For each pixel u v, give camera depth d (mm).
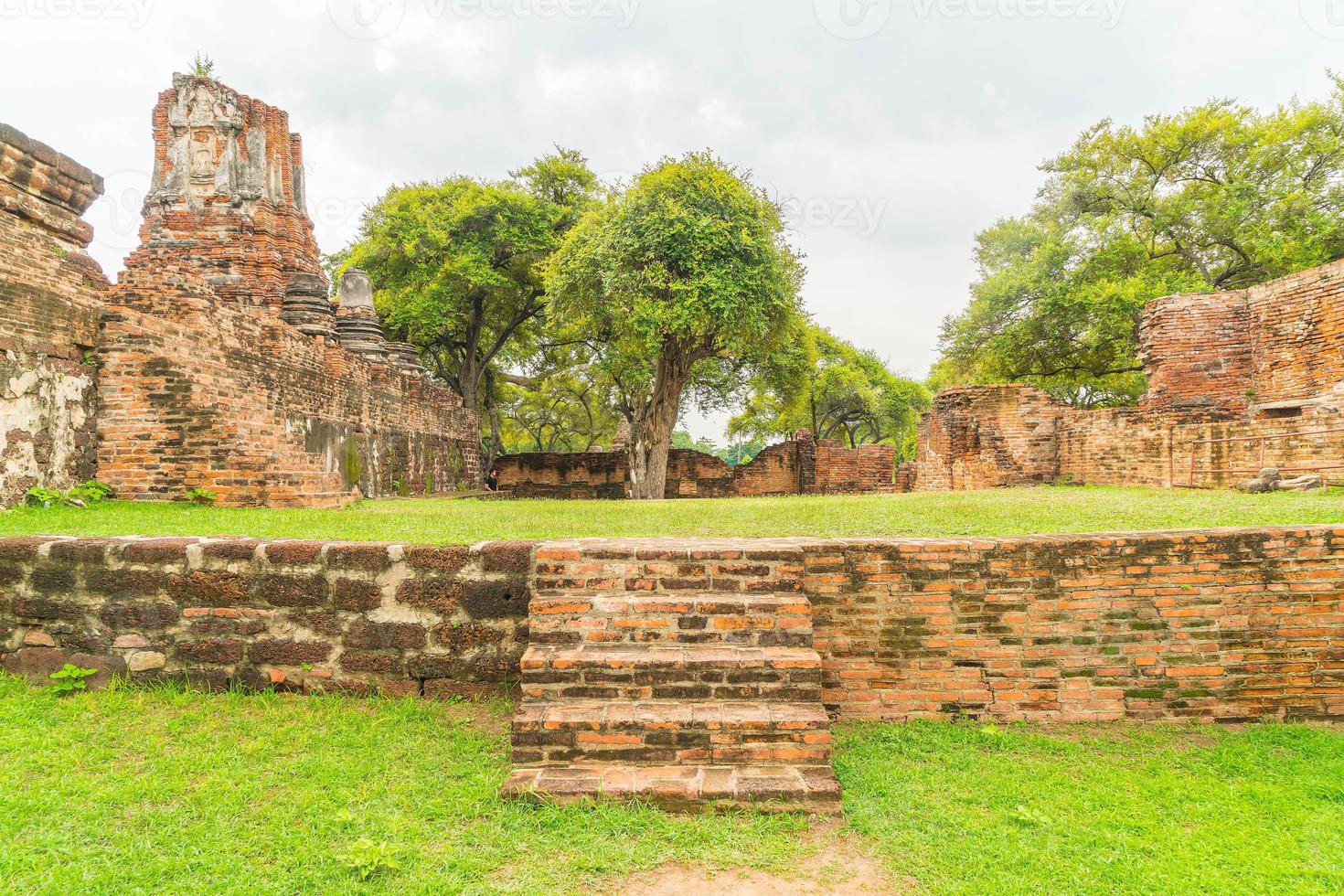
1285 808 3523
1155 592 4695
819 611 4703
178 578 4875
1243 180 22078
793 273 18625
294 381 12625
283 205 15766
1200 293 15883
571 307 19141
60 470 8305
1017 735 4410
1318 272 13883
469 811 3391
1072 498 9500
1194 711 4660
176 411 8867
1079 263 23078
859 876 2996
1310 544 4695
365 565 4789
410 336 25859
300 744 4059
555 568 4402
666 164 17000
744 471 27703
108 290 9172
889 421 41344
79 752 3875
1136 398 26344
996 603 4691
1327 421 9805
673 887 2904
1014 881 2918
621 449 25938
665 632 4145
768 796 3455
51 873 2818
